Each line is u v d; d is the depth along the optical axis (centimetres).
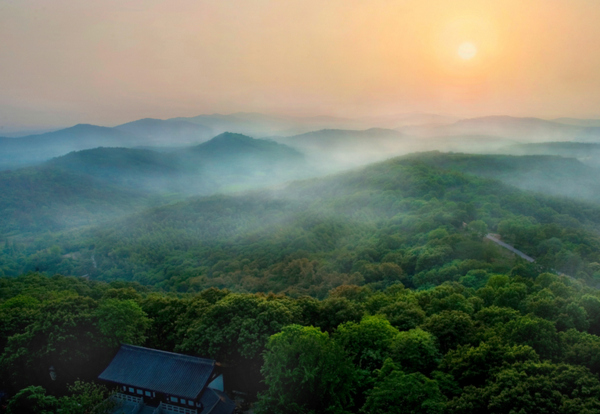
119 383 5131
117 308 5806
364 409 4147
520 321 4966
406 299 7250
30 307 7838
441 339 5331
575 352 4353
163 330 6900
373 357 4900
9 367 5497
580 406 3331
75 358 5481
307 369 4325
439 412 3641
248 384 5472
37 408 4703
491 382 3975
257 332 5441
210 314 5997
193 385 4931
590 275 10506
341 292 8475
